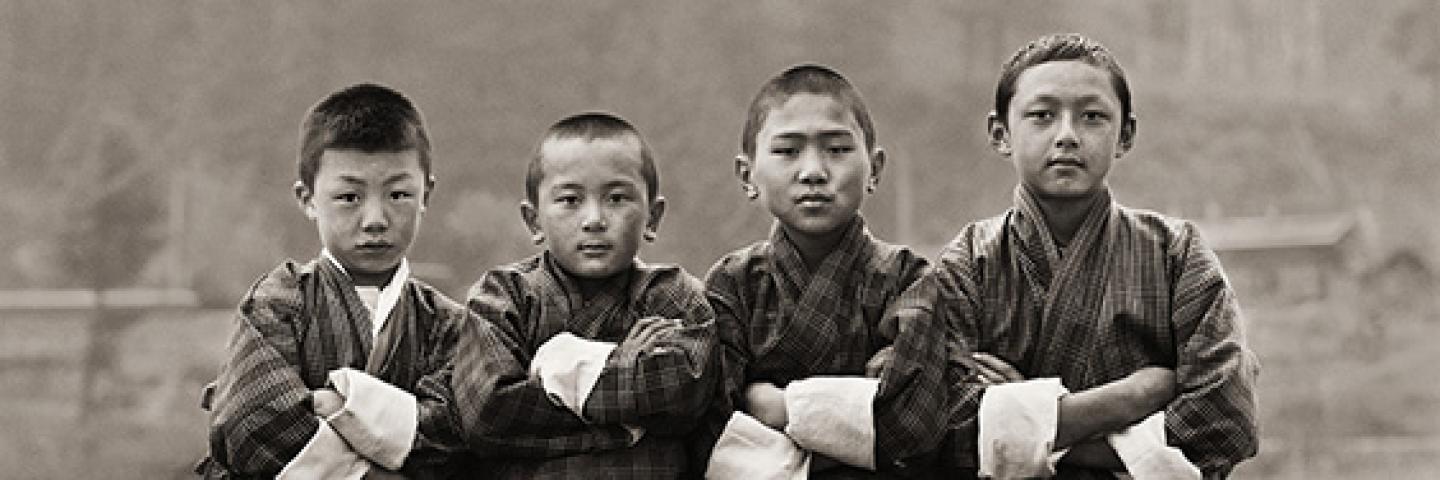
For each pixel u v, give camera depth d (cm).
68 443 6931
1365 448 7019
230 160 9419
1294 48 11081
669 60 9825
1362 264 7988
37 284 8762
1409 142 10431
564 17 9869
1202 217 9931
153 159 9325
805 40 10056
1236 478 7044
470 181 9406
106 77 9669
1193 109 10500
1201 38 11181
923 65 10200
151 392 7212
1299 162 10225
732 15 10000
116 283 8781
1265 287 7844
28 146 9450
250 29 9825
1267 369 7475
